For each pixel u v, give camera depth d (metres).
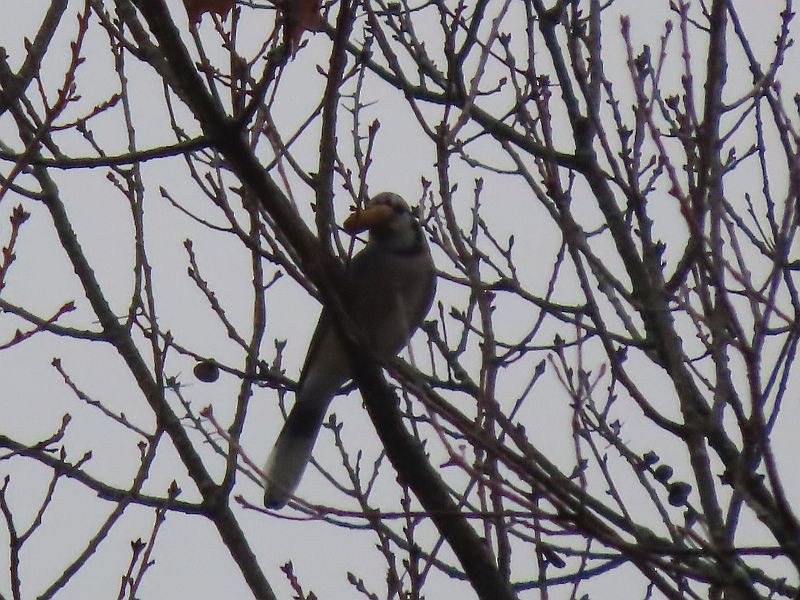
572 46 7.94
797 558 5.51
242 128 6.57
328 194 7.30
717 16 7.11
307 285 7.41
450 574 7.92
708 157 6.58
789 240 6.48
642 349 8.16
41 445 8.12
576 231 7.57
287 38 6.44
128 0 7.82
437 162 7.37
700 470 6.68
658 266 7.96
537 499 6.48
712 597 6.75
